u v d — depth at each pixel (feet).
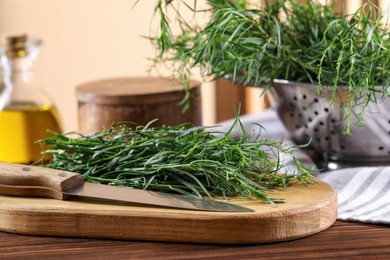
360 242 2.89
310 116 3.57
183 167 3.04
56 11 6.63
